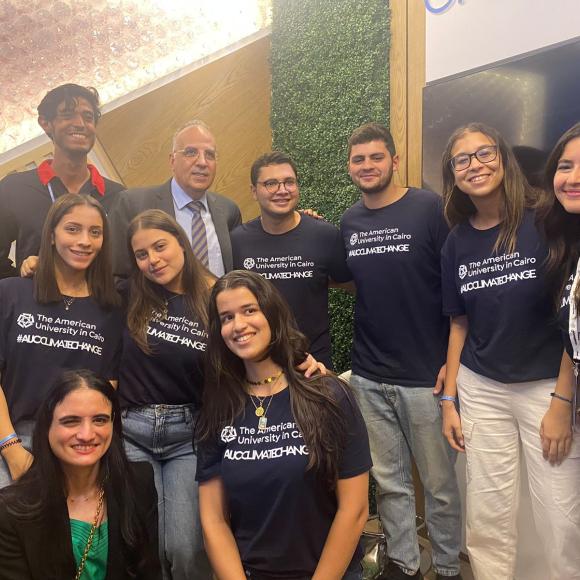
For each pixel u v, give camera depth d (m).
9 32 3.48
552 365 1.77
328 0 3.30
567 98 1.96
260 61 3.99
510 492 1.94
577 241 1.62
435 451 2.21
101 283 1.90
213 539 1.57
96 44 3.69
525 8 2.09
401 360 2.25
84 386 1.52
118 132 3.72
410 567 2.34
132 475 1.65
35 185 2.32
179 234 1.94
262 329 1.54
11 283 1.85
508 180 1.79
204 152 2.40
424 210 2.20
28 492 1.51
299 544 1.50
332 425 1.50
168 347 1.88
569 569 1.78
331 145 3.39
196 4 3.91
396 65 2.85
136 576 1.63
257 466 1.49
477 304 1.88
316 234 2.40
